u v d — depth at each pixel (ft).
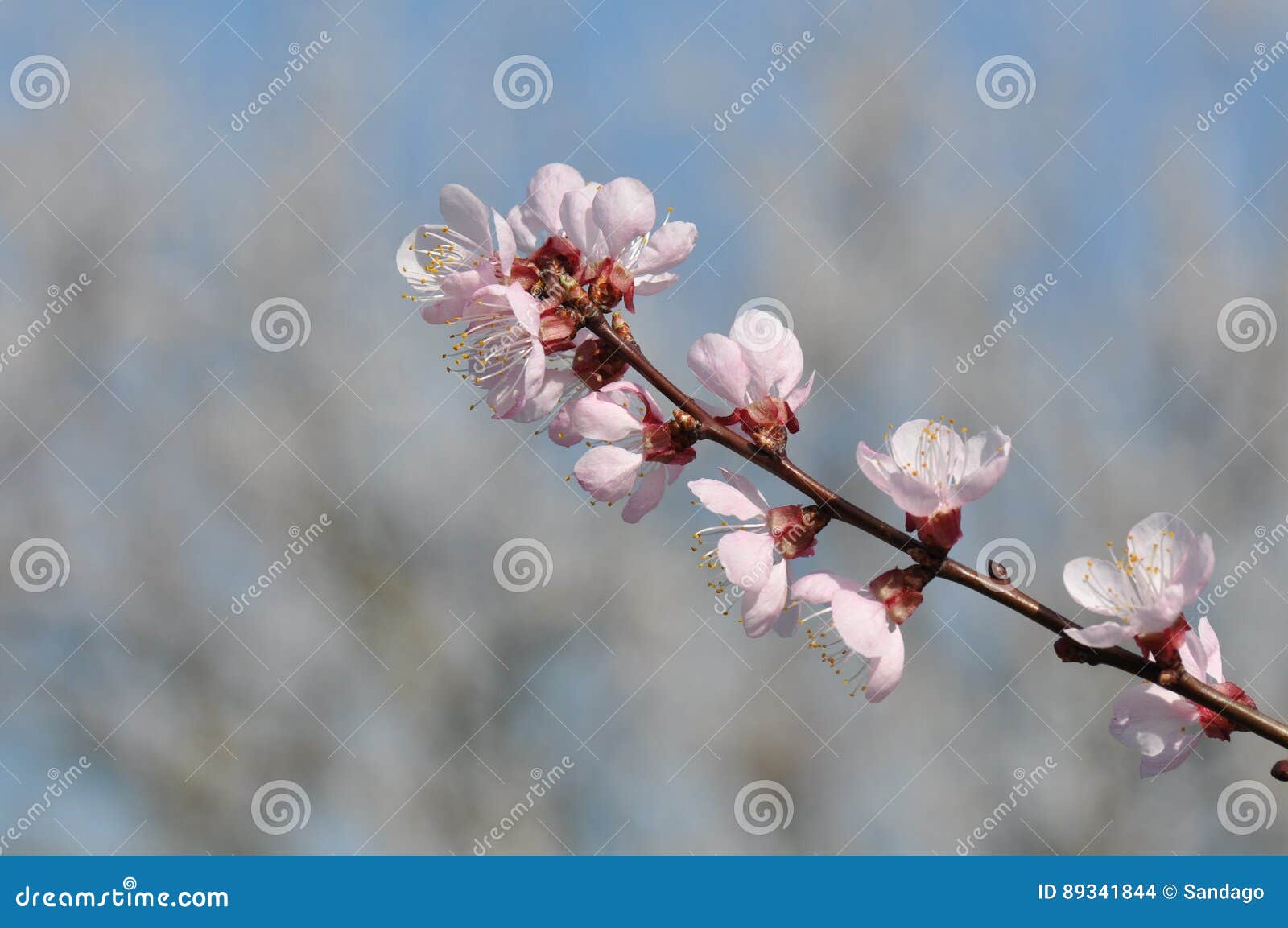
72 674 33.45
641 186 8.91
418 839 32.35
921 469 8.62
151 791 32.71
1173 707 8.49
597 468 8.91
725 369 8.93
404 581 33.88
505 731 33.30
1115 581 8.21
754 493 9.02
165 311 34.60
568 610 33.47
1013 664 31.50
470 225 8.82
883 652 8.31
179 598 33.88
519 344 8.82
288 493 34.27
